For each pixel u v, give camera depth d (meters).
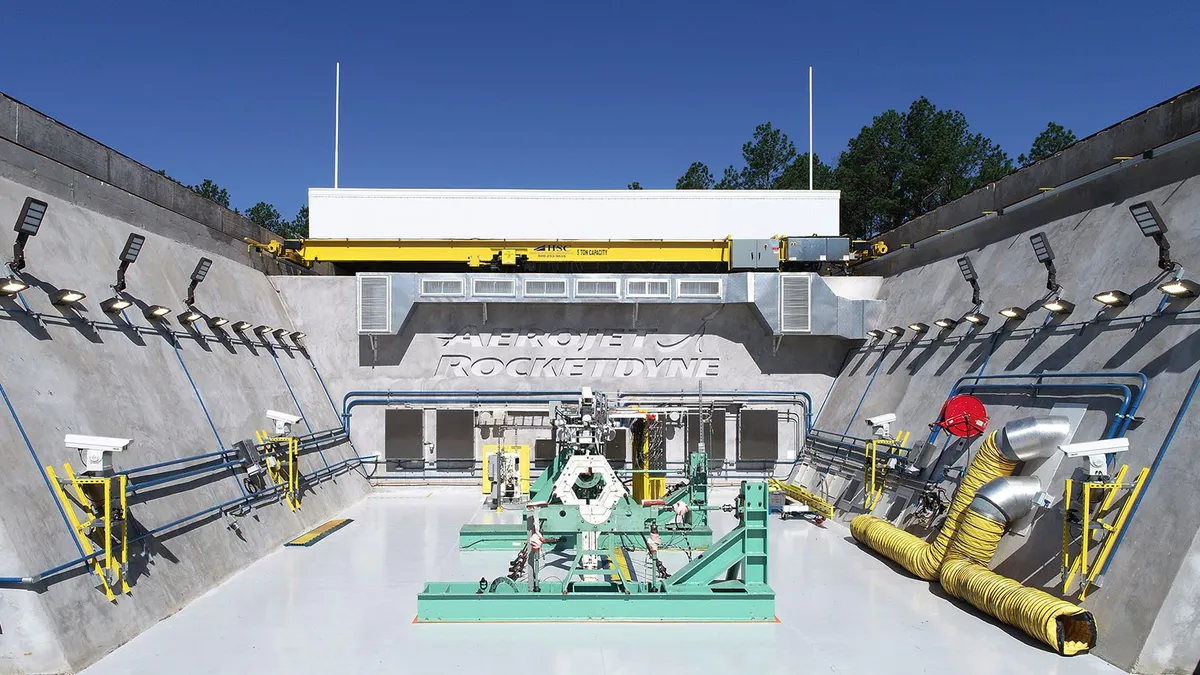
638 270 24.02
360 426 18.39
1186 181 9.44
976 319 12.87
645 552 12.13
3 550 6.88
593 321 18.72
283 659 7.39
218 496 11.18
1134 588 7.31
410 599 9.41
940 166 41.56
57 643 6.87
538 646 7.81
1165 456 7.73
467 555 11.73
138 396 10.41
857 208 44.12
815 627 8.39
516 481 16.95
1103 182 11.11
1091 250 10.76
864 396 16.48
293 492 13.51
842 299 17.91
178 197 14.45
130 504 9.08
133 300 11.59
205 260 13.21
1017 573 9.03
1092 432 9.02
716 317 18.77
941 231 15.68
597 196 21.38
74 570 7.53
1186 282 8.41
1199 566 6.91
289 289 18.50
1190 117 9.34
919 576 10.37
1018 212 13.18
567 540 12.12
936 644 7.85
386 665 7.27
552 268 22.30
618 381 18.64
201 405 11.97
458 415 20.00
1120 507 7.91
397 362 18.48
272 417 13.39
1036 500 9.09
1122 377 8.95
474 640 7.98
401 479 18.36
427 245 19.19
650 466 17.69
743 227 21.25
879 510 13.32
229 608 8.98
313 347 18.42
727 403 18.67
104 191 12.15
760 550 9.13
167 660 7.32
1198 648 6.74
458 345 18.58
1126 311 9.41
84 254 10.94
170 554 9.36
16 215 9.90
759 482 9.12
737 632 8.24
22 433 7.87
